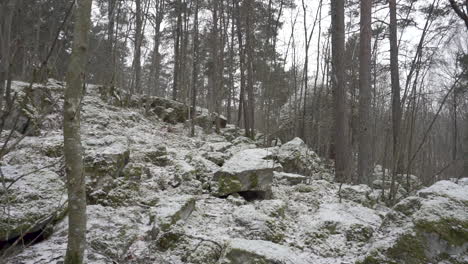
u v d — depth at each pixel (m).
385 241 3.42
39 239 3.64
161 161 7.03
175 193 5.63
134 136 8.96
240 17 14.38
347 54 10.66
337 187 7.39
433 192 3.78
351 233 4.49
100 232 3.81
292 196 6.43
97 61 12.27
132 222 4.30
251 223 4.55
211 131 13.66
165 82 26.88
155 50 13.52
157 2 13.23
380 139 10.85
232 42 14.79
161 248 3.84
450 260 3.09
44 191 3.96
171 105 14.06
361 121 8.74
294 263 3.35
